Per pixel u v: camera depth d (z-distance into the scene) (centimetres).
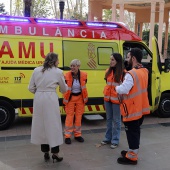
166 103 783
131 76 424
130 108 433
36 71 438
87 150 517
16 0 2628
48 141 436
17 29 635
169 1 2233
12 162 459
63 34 668
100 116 727
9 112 652
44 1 2406
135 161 454
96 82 696
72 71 549
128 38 725
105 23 709
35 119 438
